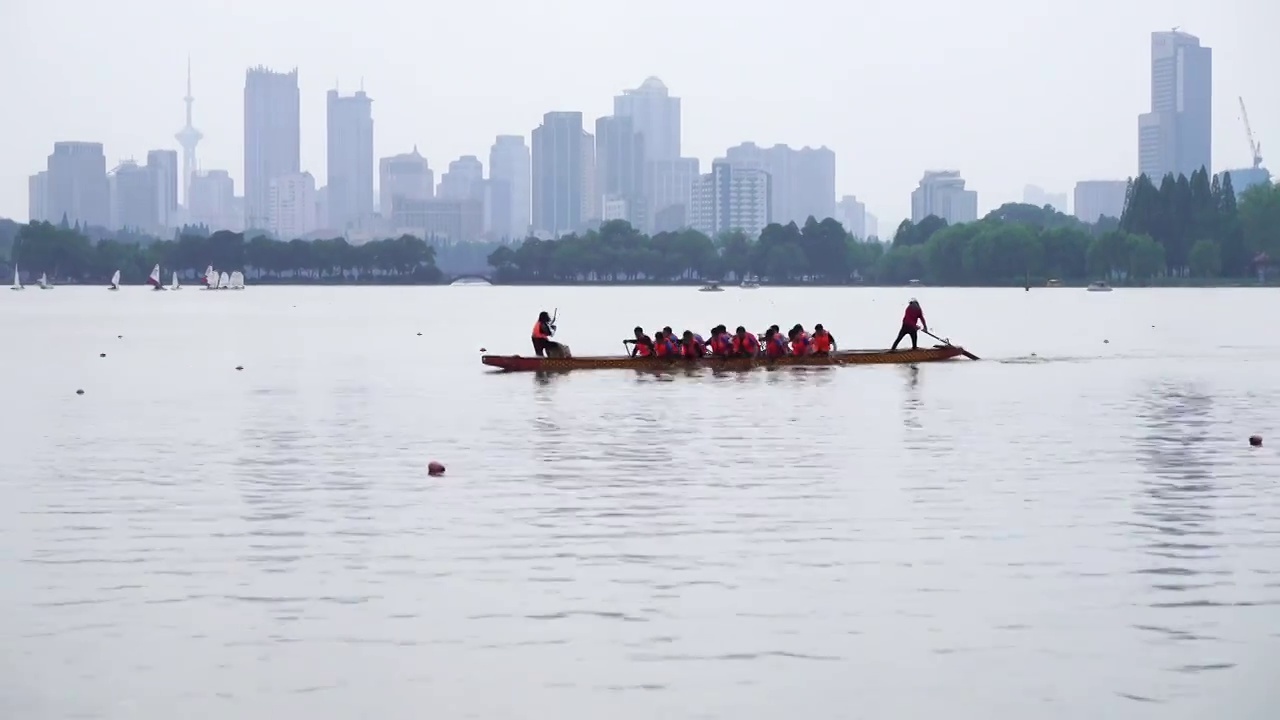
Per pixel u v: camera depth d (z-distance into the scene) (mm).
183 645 20734
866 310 181375
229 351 91938
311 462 37594
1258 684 18938
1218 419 46625
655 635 21109
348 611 22422
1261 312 157875
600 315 167000
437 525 28812
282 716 17953
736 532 28016
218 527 28750
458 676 19359
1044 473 35000
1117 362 75062
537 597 23188
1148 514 29656
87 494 32688
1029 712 18016
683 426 44844
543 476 34812
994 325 128250
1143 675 19297
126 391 60312
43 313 172125
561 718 17844
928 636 21016
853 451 38906
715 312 176500
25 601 23047
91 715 18016
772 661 19922
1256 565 25078
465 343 103188
